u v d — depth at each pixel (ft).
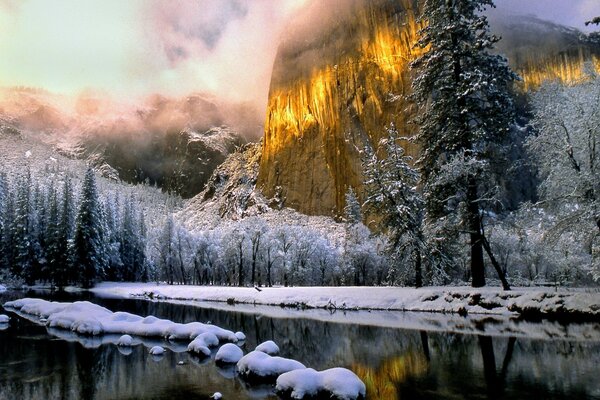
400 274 117.80
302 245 260.21
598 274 74.95
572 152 78.28
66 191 236.43
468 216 88.12
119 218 300.81
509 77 92.68
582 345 54.08
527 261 159.53
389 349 58.54
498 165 90.79
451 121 94.58
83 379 46.37
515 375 42.52
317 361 53.11
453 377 42.86
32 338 72.54
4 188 253.24
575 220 75.41
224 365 52.60
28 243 229.45
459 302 86.63
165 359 56.29
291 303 132.05
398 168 116.98
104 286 236.43
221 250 286.87
